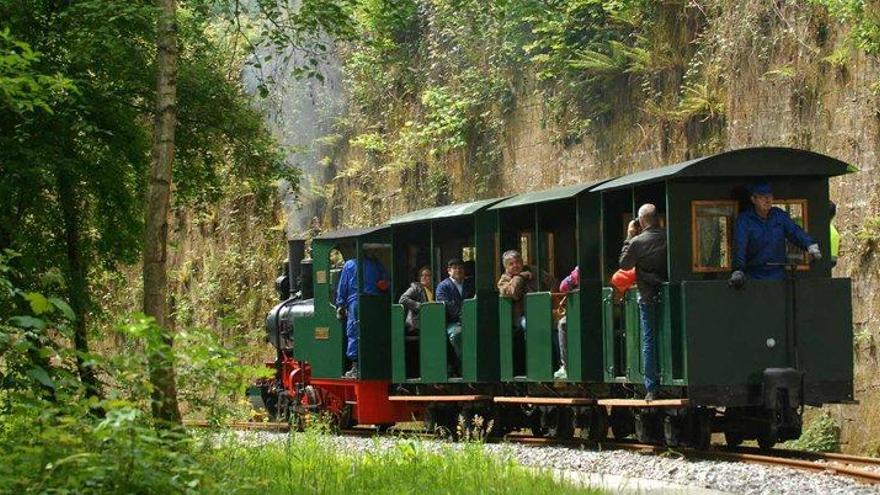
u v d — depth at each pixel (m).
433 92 34.16
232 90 24.33
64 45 21.42
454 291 22.27
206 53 24.39
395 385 23.94
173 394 12.24
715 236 17.42
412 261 23.89
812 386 17.14
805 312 17.20
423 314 22.69
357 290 23.89
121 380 10.73
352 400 24.73
